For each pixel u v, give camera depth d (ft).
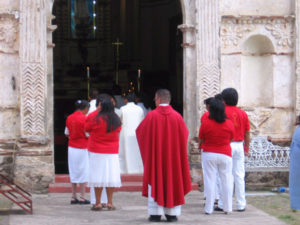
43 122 38.55
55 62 88.28
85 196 36.47
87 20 90.38
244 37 42.09
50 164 38.29
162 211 27.32
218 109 29.27
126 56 86.58
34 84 38.42
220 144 29.50
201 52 40.42
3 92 39.24
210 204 29.96
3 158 38.83
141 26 84.28
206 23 40.37
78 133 33.30
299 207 26.73
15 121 39.40
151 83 80.28
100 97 30.68
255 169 40.29
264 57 43.24
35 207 32.32
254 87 43.16
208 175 29.91
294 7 42.04
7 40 39.19
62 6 89.81
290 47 42.50
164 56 80.07
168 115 27.73
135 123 42.39
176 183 27.53
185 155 27.86
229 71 41.93
